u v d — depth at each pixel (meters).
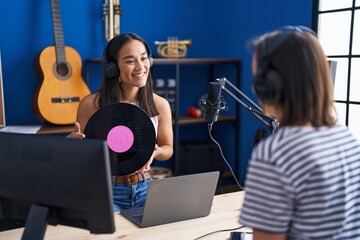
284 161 0.85
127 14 3.44
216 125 3.97
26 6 3.07
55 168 1.07
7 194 1.15
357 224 0.95
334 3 2.97
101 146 1.03
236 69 3.66
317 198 0.85
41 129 2.89
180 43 3.42
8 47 3.05
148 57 2.01
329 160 0.87
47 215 1.11
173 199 1.51
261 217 0.86
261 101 0.95
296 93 0.87
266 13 3.38
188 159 3.57
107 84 2.03
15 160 1.12
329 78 0.90
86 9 3.28
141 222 1.51
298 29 0.95
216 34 3.86
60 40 2.97
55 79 2.95
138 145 1.61
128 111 1.60
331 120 0.92
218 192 3.53
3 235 1.41
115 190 1.93
